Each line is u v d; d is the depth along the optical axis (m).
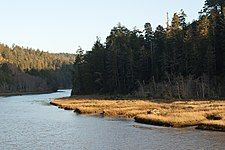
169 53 116.94
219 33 110.25
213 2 133.62
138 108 72.88
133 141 39.88
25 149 36.84
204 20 111.12
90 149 36.38
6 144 39.47
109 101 95.69
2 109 86.75
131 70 126.06
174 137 41.69
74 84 156.00
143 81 122.81
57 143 39.78
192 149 35.12
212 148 35.44
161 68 120.88
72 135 45.06
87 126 53.00
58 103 99.75
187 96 104.19
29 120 62.09
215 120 49.72
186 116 53.53
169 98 104.69
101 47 151.25
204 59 105.75
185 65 111.44
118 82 131.12
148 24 139.25
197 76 108.38
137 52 129.88
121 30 147.75
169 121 50.81
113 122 56.88
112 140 40.88
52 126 53.72
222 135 42.44
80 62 160.50
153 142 38.97
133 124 53.66
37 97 153.75
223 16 110.75
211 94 101.31
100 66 143.00
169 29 124.19
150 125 52.03
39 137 43.84
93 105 83.00
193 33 113.69
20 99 137.88
